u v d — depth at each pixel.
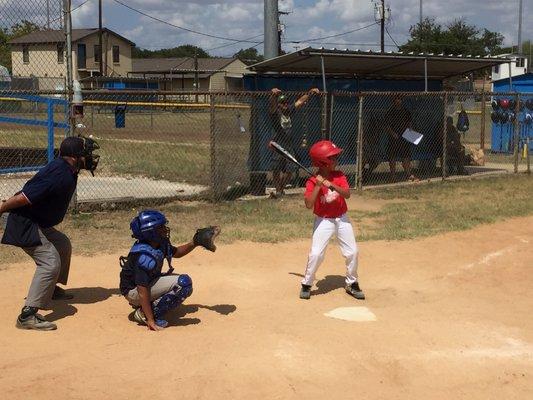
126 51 59.00
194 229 8.60
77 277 6.49
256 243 8.02
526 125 18.41
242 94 10.49
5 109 22.77
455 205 10.69
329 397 3.90
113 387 3.92
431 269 7.11
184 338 4.81
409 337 4.96
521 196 11.64
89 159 5.21
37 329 4.96
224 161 11.92
